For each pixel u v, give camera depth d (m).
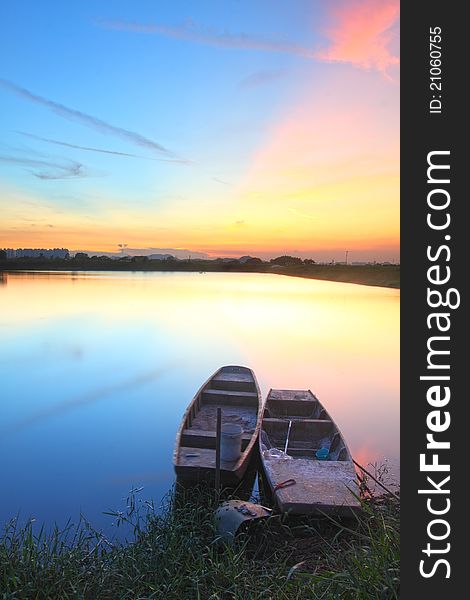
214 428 8.56
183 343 21.03
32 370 15.49
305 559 4.55
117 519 6.07
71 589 3.99
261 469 7.00
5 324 25.38
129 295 46.50
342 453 7.11
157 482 7.33
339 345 21.05
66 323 26.12
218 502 5.91
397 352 19.39
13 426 10.20
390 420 10.72
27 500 6.70
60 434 9.67
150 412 11.26
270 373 15.65
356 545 4.61
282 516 5.44
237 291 58.34
